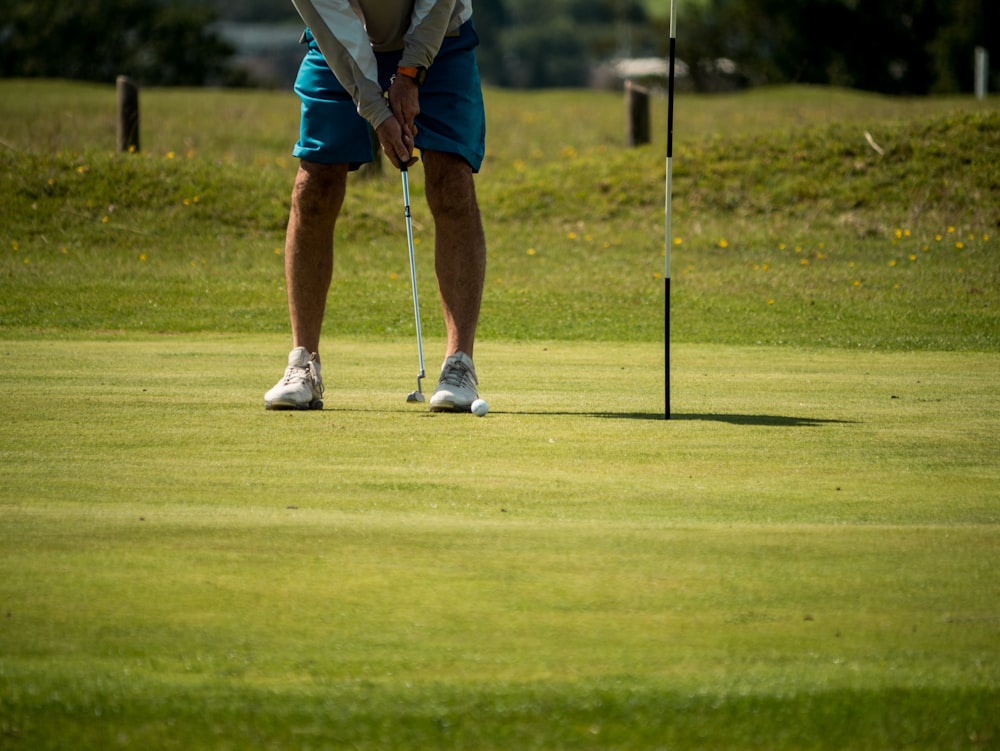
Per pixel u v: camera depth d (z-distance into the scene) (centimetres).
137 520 1134
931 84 18262
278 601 911
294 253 1966
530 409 1852
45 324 3278
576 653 818
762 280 4147
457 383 1859
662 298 3822
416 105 1930
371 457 1445
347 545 1055
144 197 5047
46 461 1412
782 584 963
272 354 2589
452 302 1944
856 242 4800
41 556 1017
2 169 5109
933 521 1166
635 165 5772
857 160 5594
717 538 1093
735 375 2325
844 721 734
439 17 1900
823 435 1623
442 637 843
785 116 8138
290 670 788
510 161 6894
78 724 722
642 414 1805
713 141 5947
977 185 5344
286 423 1683
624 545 1065
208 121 7925
